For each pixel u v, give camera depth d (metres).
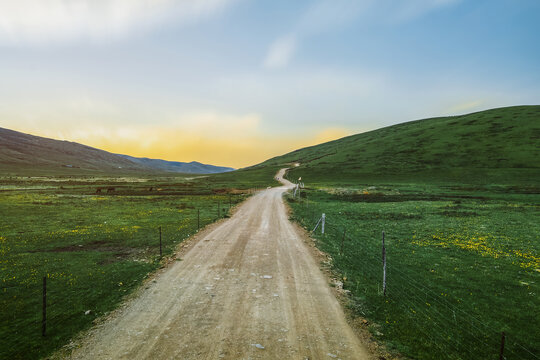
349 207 48.69
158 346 9.77
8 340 10.06
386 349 9.78
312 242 25.20
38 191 71.44
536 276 17.27
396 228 31.62
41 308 12.48
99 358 9.12
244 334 10.58
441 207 46.88
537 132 131.50
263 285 15.39
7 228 29.05
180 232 28.84
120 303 13.10
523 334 10.88
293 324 11.34
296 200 59.50
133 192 74.38
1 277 16.02
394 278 16.78
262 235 27.72
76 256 20.50
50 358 9.10
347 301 13.50
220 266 18.50
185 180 141.00
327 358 9.21
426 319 11.92
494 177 93.56
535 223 33.34
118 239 25.72
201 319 11.66
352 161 147.12
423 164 122.25
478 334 10.86
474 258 20.95
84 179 143.38
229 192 77.00
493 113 178.50
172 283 15.57
